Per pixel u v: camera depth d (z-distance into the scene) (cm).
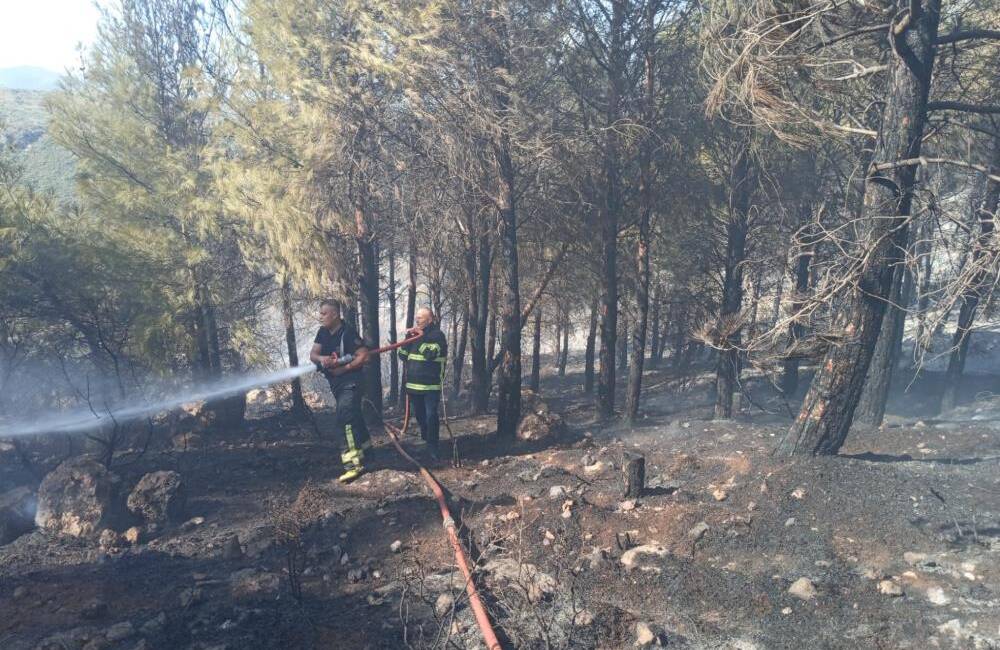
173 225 1237
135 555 577
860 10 711
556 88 1204
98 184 1202
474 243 1430
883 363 1026
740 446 870
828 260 691
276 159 1184
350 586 502
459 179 1117
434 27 1028
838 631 401
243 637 416
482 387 1677
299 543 541
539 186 1331
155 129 1302
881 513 557
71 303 978
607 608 440
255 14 1146
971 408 1476
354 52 1077
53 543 606
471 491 719
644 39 1181
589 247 1527
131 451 1059
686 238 1548
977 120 894
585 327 2403
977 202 909
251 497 738
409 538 585
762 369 723
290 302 1416
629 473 636
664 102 1223
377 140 1155
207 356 1288
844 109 891
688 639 407
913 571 467
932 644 379
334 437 1254
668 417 1586
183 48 1330
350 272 1249
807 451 689
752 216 1394
